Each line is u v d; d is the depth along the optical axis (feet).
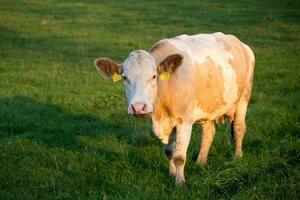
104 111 30.86
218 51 22.22
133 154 23.81
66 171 22.25
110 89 35.45
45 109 30.91
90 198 19.35
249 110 29.60
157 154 23.58
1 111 30.07
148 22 69.36
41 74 39.34
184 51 21.03
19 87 35.29
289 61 45.27
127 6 84.53
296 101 31.07
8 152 24.27
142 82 19.17
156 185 20.56
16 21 67.77
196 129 27.32
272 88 35.37
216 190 19.89
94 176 21.48
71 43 54.08
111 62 20.01
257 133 25.84
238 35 59.77
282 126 26.50
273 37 58.65
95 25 66.44
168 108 20.43
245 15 74.49
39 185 20.85
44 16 72.84
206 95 21.44
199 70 21.07
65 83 36.76
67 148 25.03
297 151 22.11
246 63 23.77
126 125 28.50
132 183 20.67
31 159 23.39
